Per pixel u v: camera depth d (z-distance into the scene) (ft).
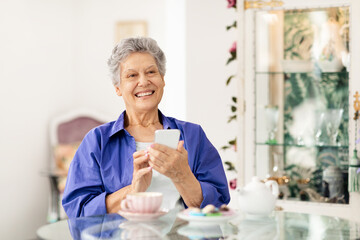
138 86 5.65
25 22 13.75
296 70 9.77
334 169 9.61
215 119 11.02
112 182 5.54
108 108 15.94
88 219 5.03
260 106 9.89
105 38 15.90
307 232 4.57
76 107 16.03
